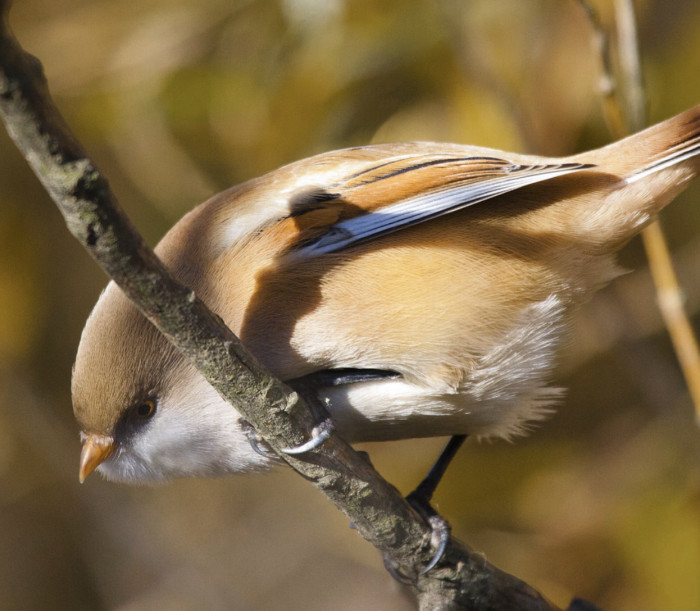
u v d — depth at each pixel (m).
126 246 4.51
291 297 6.16
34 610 12.16
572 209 6.52
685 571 9.34
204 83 11.06
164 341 6.32
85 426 6.48
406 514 6.21
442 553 6.38
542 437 10.66
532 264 6.40
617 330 10.63
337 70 10.30
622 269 6.77
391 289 6.17
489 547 10.09
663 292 8.12
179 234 6.55
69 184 4.19
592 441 10.61
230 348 5.09
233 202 6.61
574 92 10.16
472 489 10.29
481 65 10.15
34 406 12.27
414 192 6.31
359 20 10.31
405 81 10.53
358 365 6.24
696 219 11.07
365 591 11.78
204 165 11.38
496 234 6.37
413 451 10.50
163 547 12.25
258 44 11.06
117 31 11.57
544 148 10.15
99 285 12.66
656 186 6.60
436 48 10.20
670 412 10.30
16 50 3.85
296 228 6.29
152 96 11.24
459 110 10.23
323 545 12.10
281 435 5.51
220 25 11.17
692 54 10.45
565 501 10.16
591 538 9.84
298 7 10.37
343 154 6.96
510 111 10.07
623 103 10.13
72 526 12.52
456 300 6.21
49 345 12.61
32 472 12.47
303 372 6.27
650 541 9.52
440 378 6.30
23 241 12.25
